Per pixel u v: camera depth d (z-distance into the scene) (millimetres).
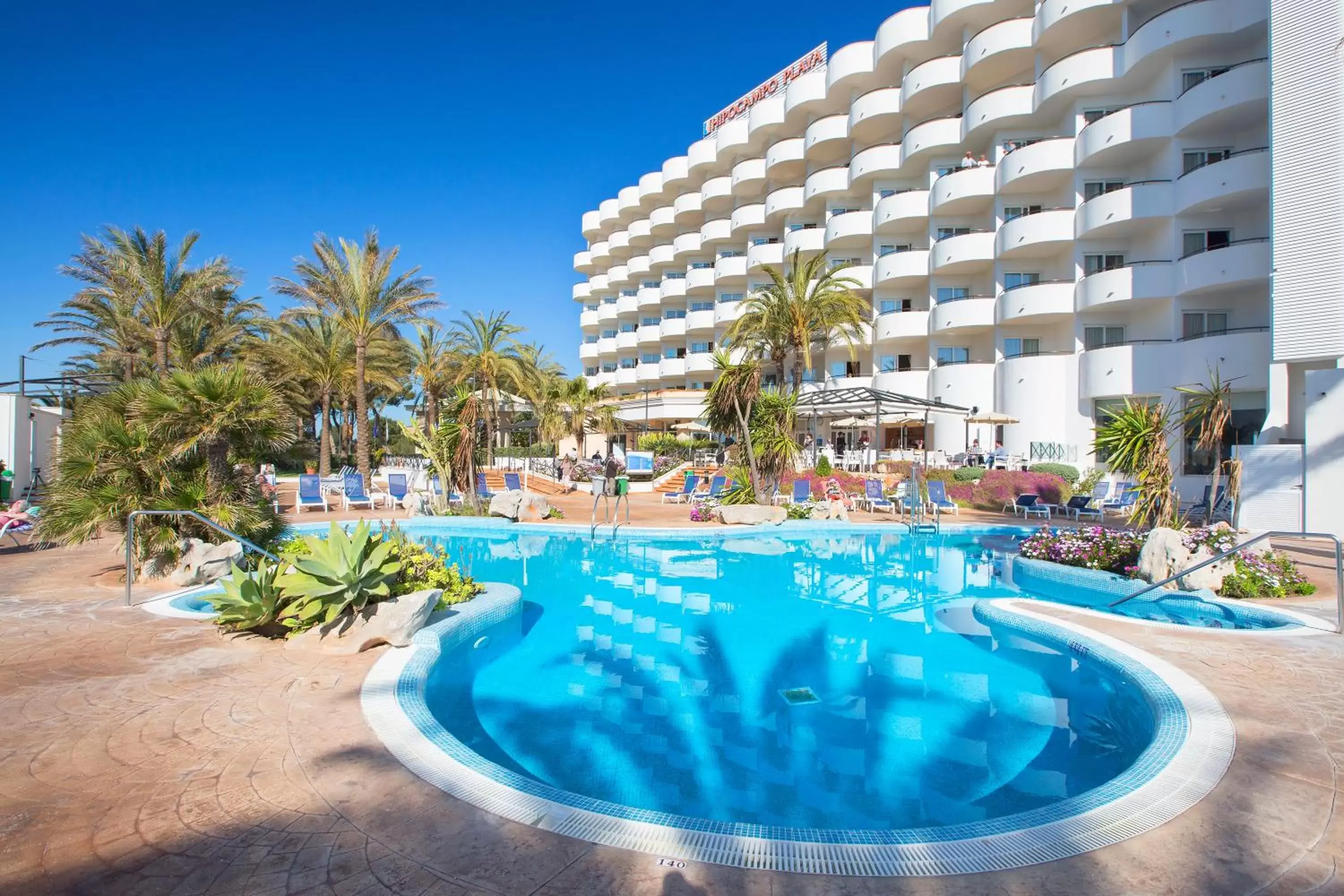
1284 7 15133
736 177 42719
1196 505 15695
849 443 34438
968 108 29625
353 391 35469
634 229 52875
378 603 6402
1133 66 24219
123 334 27625
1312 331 14602
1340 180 14281
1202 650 6266
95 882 2787
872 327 34000
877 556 13820
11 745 4086
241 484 10102
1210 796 3588
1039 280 28672
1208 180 21938
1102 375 23750
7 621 7078
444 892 2721
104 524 8961
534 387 41000
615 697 5988
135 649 6121
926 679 6516
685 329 47594
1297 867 2967
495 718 5516
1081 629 7082
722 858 2994
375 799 3463
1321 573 10828
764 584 11023
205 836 3121
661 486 29297
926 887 2811
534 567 12422
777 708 5766
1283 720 4613
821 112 38344
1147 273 23266
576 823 3254
